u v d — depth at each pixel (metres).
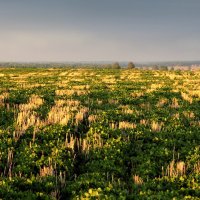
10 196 8.34
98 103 19.86
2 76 47.44
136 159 10.88
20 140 11.80
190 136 13.12
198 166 10.29
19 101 20.08
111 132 12.83
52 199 8.29
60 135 12.36
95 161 10.59
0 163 10.05
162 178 9.45
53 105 18.73
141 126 13.99
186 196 8.34
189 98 22.30
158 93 24.97
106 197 8.10
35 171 9.84
